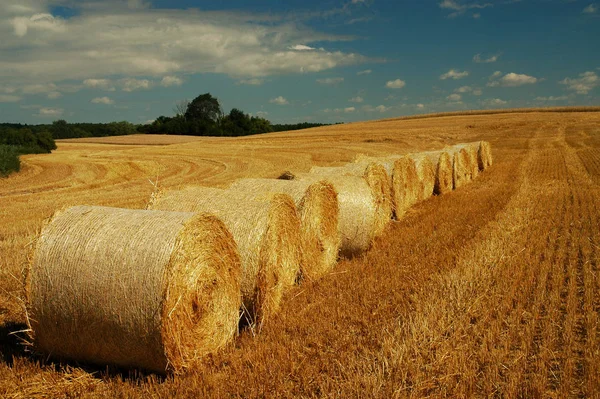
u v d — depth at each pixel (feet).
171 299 16.08
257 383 15.72
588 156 93.71
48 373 16.49
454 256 29.89
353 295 23.68
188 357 16.90
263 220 20.48
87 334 16.55
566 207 45.32
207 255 17.67
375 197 33.35
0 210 52.80
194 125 290.97
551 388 15.72
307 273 26.53
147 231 16.66
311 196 26.84
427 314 20.42
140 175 91.97
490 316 20.77
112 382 16.20
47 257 16.75
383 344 17.70
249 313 20.62
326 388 15.16
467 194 56.39
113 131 351.25
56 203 57.31
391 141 148.25
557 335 19.17
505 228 37.09
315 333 19.38
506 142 134.62
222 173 90.89
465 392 15.24
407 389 15.39
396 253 31.22
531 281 24.70
